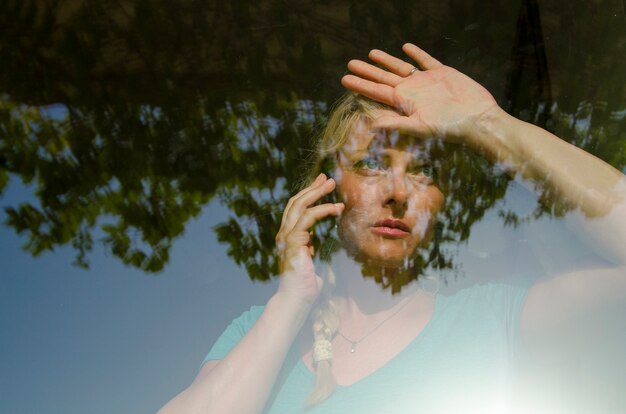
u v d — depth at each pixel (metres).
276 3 2.45
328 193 1.46
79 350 1.50
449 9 2.36
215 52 2.38
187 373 1.46
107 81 2.30
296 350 1.36
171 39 2.40
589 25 2.10
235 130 2.17
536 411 1.25
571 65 2.12
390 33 2.41
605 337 1.26
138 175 2.01
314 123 2.15
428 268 1.42
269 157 2.04
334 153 1.48
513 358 1.31
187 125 2.15
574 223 1.25
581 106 2.06
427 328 1.35
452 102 1.44
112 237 1.76
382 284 1.40
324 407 1.28
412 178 1.43
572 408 1.25
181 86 2.31
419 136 1.43
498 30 2.26
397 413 1.26
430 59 1.51
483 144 1.39
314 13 2.43
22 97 2.22
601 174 1.27
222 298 1.56
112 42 2.38
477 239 1.43
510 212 1.42
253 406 1.28
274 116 2.20
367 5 2.41
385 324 1.37
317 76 2.35
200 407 1.27
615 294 1.22
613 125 1.99
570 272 1.29
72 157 2.03
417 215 1.43
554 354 1.29
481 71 2.27
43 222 1.79
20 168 1.99
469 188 1.44
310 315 1.38
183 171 2.01
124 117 2.18
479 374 1.29
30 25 2.34
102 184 1.95
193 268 1.67
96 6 2.40
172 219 1.81
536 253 1.38
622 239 1.20
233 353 1.32
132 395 1.44
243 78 2.36
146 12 2.38
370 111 1.46
